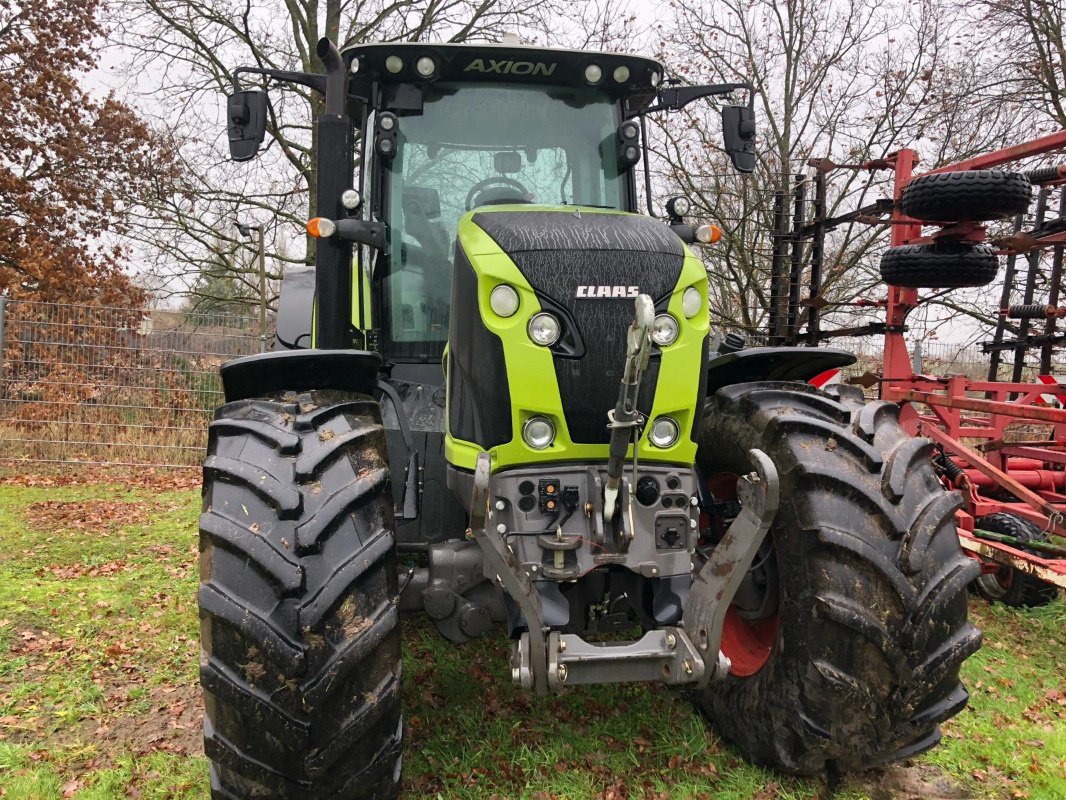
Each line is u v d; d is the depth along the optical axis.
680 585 2.54
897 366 5.87
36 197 16.42
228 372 2.54
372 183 3.20
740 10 12.45
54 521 6.66
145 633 4.23
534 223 2.48
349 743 2.11
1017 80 12.44
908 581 2.46
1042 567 4.12
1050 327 7.27
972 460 5.18
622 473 2.32
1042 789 2.87
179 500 7.59
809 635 2.54
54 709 3.42
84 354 8.96
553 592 2.43
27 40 16.55
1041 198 7.14
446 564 2.59
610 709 3.29
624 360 2.38
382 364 2.89
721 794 2.73
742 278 12.75
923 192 4.69
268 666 2.08
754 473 2.30
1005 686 3.71
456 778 2.78
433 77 3.19
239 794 2.21
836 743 2.52
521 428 2.38
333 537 2.18
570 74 3.30
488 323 2.37
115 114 16.97
